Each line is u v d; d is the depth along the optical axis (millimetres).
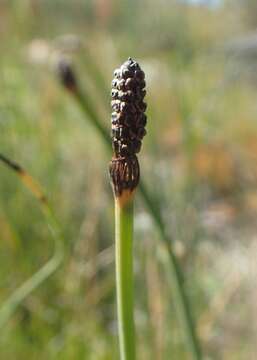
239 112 758
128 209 136
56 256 302
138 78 127
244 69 774
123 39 706
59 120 510
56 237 277
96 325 362
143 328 338
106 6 732
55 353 341
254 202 538
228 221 499
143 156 432
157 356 324
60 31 671
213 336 361
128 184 133
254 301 391
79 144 499
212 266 406
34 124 458
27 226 396
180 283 251
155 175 374
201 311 357
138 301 348
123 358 143
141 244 344
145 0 693
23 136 442
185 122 461
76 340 344
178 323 327
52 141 466
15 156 420
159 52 613
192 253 354
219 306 366
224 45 761
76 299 366
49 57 506
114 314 388
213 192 575
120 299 140
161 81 566
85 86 494
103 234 433
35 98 497
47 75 520
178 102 486
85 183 457
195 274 353
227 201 553
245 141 704
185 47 593
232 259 424
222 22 837
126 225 136
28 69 522
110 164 134
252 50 778
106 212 443
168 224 352
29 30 570
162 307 329
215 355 352
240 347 368
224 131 637
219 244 438
